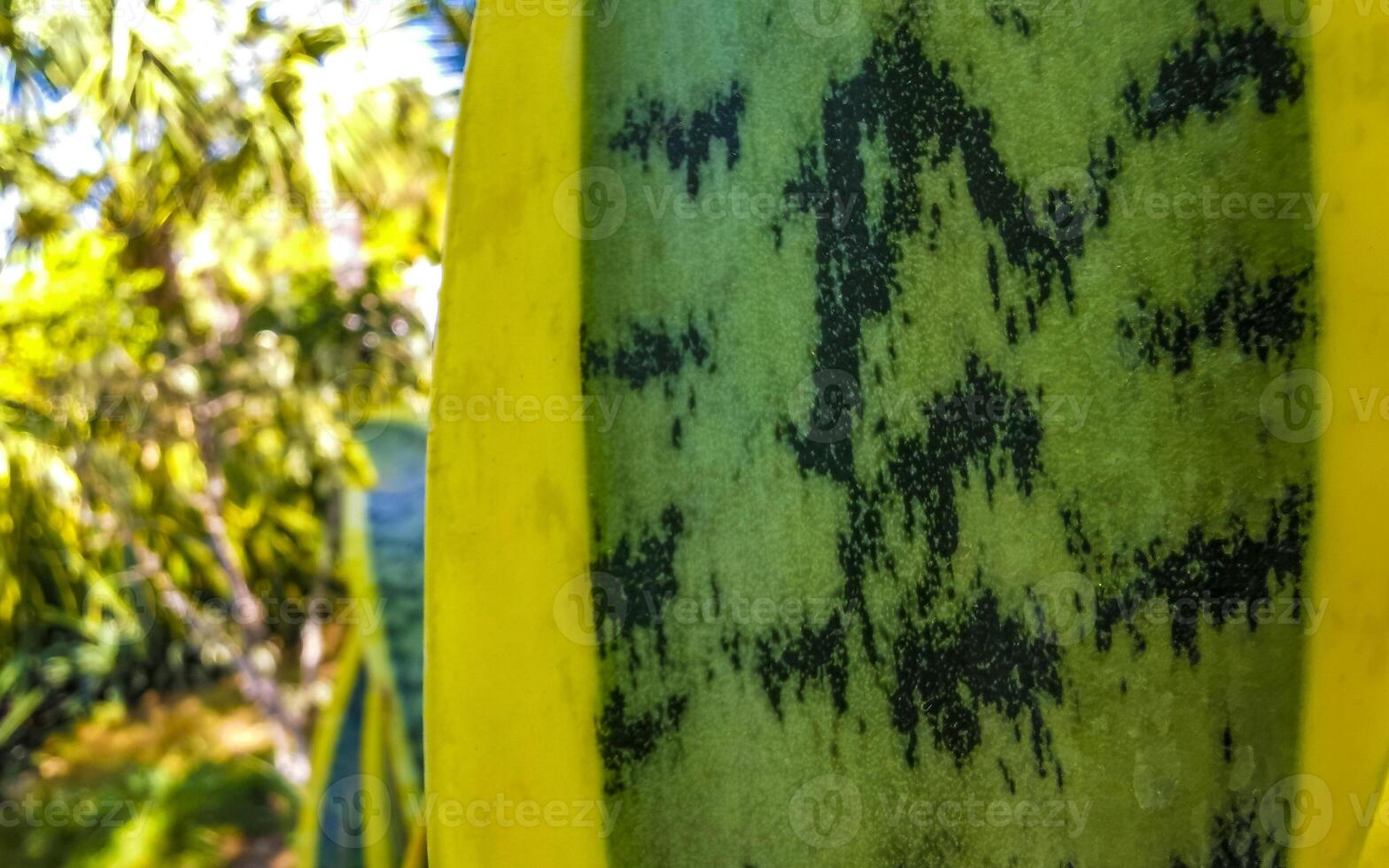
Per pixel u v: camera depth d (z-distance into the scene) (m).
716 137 0.09
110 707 0.88
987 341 0.09
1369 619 0.09
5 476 0.61
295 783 0.65
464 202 0.09
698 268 0.09
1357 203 0.09
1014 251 0.09
